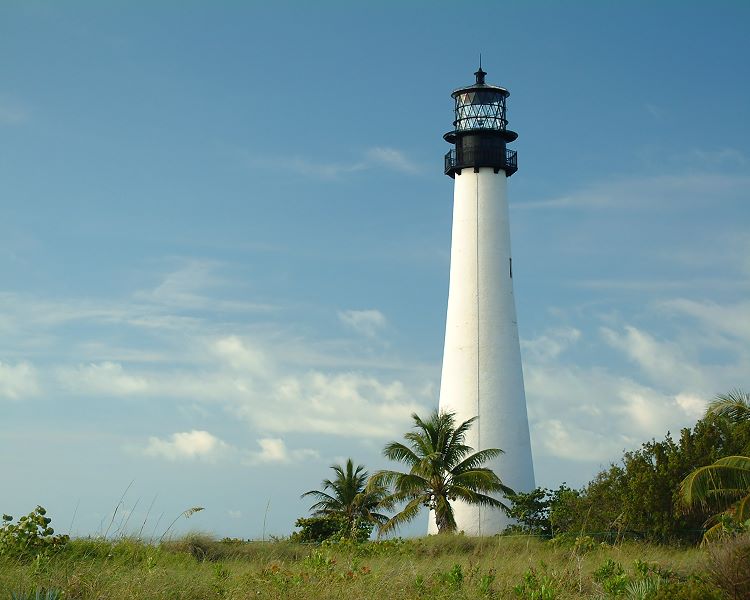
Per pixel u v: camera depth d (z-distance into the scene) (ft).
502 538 124.16
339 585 62.95
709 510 128.36
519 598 65.10
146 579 61.41
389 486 175.01
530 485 184.03
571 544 114.11
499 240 189.37
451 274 191.42
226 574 66.80
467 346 186.19
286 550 100.32
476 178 190.60
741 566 61.57
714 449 137.49
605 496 145.18
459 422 183.42
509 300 188.65
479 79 196.24
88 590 58.70
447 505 169.99
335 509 205.46
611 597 66.08
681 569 81.61
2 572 62.75
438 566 78.89
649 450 143.43
